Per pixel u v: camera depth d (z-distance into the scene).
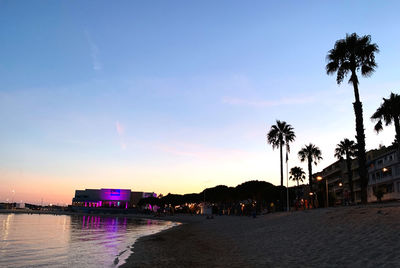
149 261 14.02
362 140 25.84
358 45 28.72
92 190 142.88
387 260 9.00
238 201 82.12
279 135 54.84
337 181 86.25
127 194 141.38
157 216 94.00
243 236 21.66
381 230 12.94
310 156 67.88
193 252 16.61
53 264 14.04
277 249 14.12
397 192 50.66
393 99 33.47
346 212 19.61
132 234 33.69
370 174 62.31
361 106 26.97
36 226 46.19
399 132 32.91
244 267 11.00
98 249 19.78
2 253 18.02
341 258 10.29
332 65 30.30
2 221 59.06
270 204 72.19
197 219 66.44
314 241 14.16
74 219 79.44
